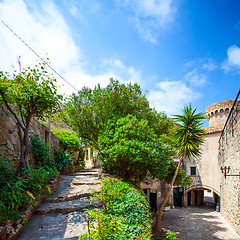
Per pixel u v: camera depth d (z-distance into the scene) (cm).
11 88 434
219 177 1555
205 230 1085
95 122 960
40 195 505
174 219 1346
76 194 604
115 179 618
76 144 1366
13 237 312
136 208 413
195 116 921
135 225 334
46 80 474
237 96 901
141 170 898
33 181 435
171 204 1764
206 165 1742
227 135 1220
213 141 1691
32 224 392
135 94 956
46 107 503
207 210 1730
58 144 1095
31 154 599
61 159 950
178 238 941
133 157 712
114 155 733
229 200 1184
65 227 391
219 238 955
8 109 434
